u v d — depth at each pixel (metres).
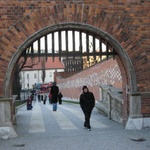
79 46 12.59
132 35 12.34
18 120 17.06
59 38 12.38
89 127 12.73
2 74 11.51
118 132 11.83
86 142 10.11
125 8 12.30
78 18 11.97
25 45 11.68
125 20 12.30
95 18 12.07
